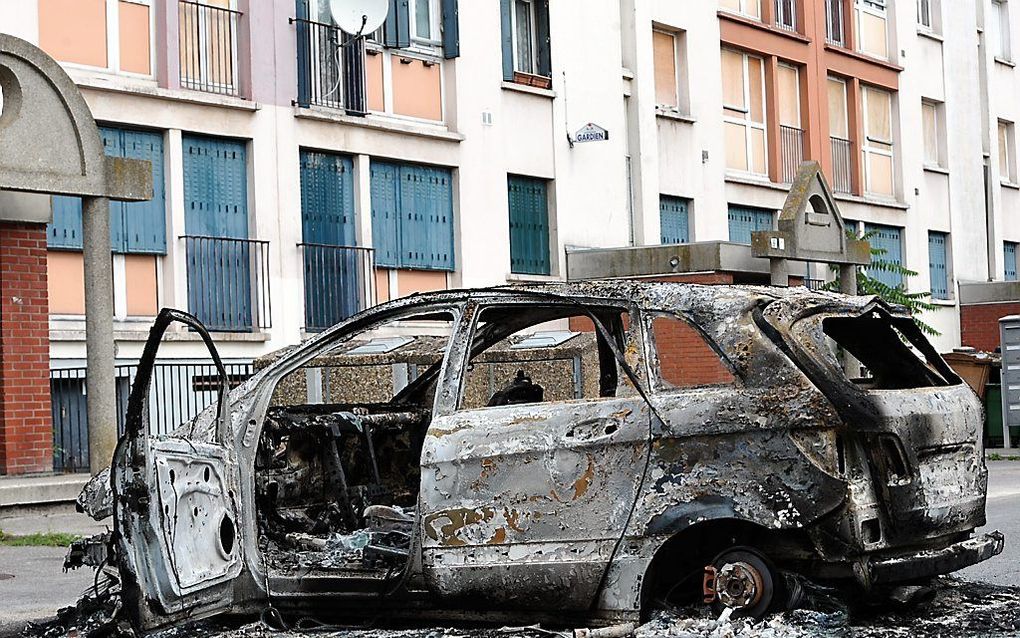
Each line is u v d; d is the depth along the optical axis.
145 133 18.05
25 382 15.00
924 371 7.58
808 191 23.33
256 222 19.14
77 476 14.35
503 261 22.95
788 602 6.70
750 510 6.60
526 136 23.59
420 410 8.88
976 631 6.85
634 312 7.11
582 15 24.86
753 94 29.28
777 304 6.97
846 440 6.63
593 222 24.78
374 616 7.34
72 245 17.05
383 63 21.33
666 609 6.91
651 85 26.27
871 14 33.12
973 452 7.38
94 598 7.78
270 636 7.20
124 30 17.91
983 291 35.28
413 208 21.67
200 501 6.89
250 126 19.14
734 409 6.70
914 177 34.00
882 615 7.26
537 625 7.07
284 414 8.16
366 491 8.41
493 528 6.96
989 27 37.62
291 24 19.77
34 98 13.37
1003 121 38.62
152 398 17.55
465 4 22.52
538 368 12.77
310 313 19.91
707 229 27.55
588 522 6.82
